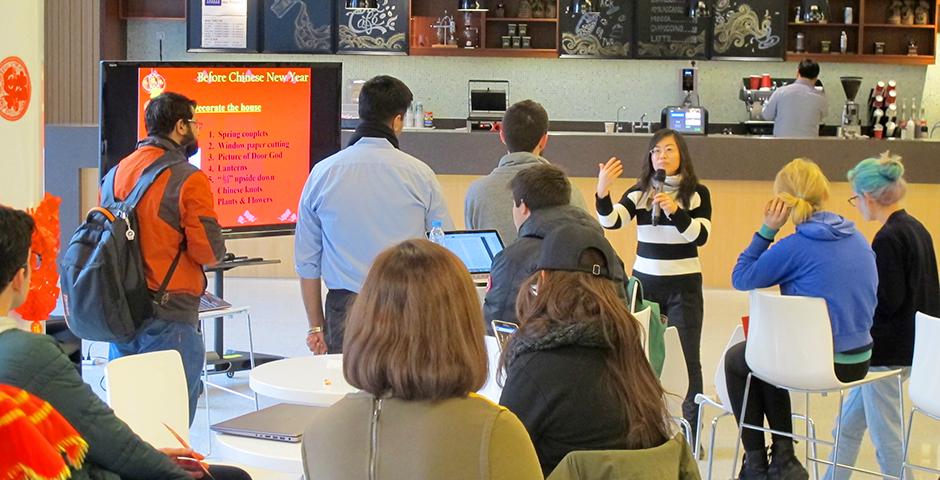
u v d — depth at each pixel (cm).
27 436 209
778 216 435
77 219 906
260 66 578
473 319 206
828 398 621
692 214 525
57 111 1041
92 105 1040
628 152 877
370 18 1107
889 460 457
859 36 1122
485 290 470
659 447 238
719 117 1185
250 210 584
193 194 409
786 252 426
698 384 527
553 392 250
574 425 250
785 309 414
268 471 359
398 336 202
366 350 204
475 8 1114
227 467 309
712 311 834
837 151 877
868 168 452
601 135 878
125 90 550
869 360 429
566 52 1122
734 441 539
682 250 521
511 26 1127
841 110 1185
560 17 1119
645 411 249
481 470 201
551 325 256
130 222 400
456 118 1189
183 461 290
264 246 945
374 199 425
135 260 400
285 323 779
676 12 1116
